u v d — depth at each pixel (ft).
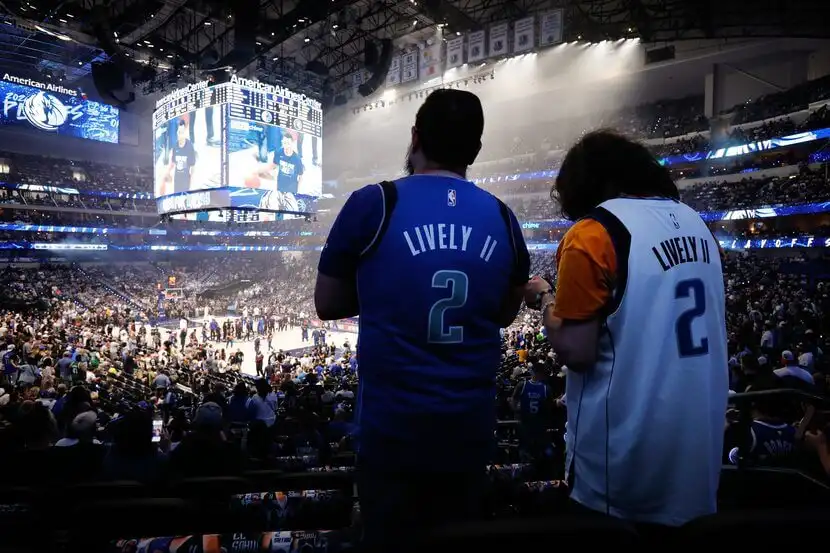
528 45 98.12
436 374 5.21
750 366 23.71
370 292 5.43
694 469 5.19
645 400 5.15
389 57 109.91
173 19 115.65
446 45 108.58
